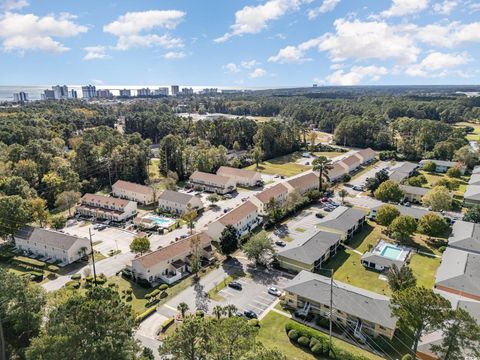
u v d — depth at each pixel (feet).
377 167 465.88
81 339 100.58
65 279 204.85
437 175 408.26
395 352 141.38
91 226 286.87
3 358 116.78
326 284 172.55
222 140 570.87
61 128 527.40
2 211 245.45
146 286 193.67
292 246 218.79
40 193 337.31
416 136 547.90
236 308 163.12
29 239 240.73
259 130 536.83
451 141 481.46
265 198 305.94
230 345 104.17
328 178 362.53
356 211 277.23
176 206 314.96
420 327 117.39
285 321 162.50
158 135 596.70
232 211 269.64
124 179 395.14
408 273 169.58
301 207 314.76
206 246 229.86
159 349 109.50
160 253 210.38
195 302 178.29
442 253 225.97
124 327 109.09
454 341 112.68
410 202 324.60
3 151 373.81
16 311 132.46
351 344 146.51
